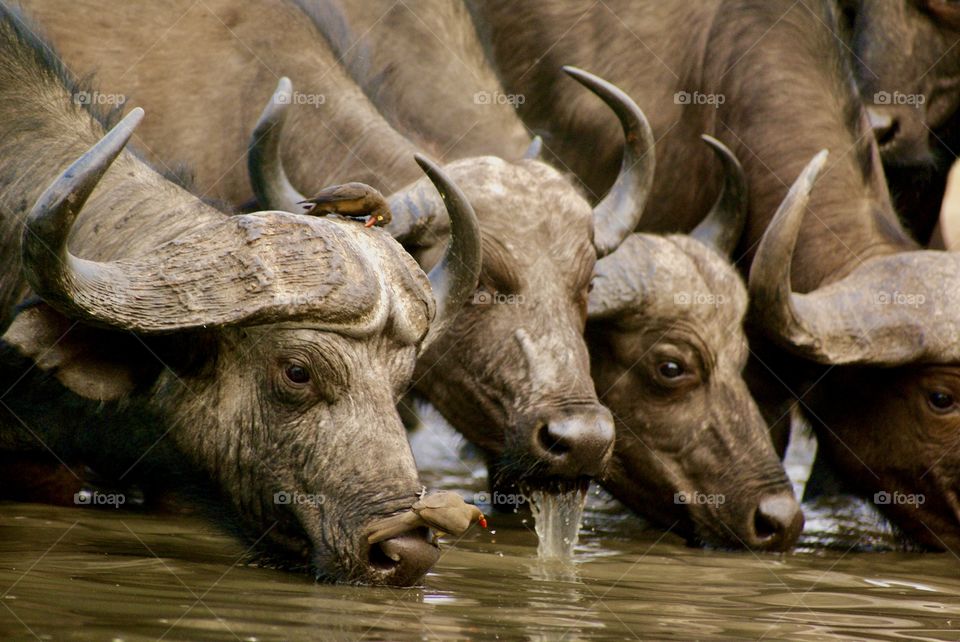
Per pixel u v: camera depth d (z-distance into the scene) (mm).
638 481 19281
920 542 19969
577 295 17922
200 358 13656
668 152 23969
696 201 23750
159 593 12055
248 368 13555
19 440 15789
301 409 13367
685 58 24109
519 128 20812
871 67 25875
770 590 14984
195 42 19000
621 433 19281
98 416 14297
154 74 18688
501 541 17359
